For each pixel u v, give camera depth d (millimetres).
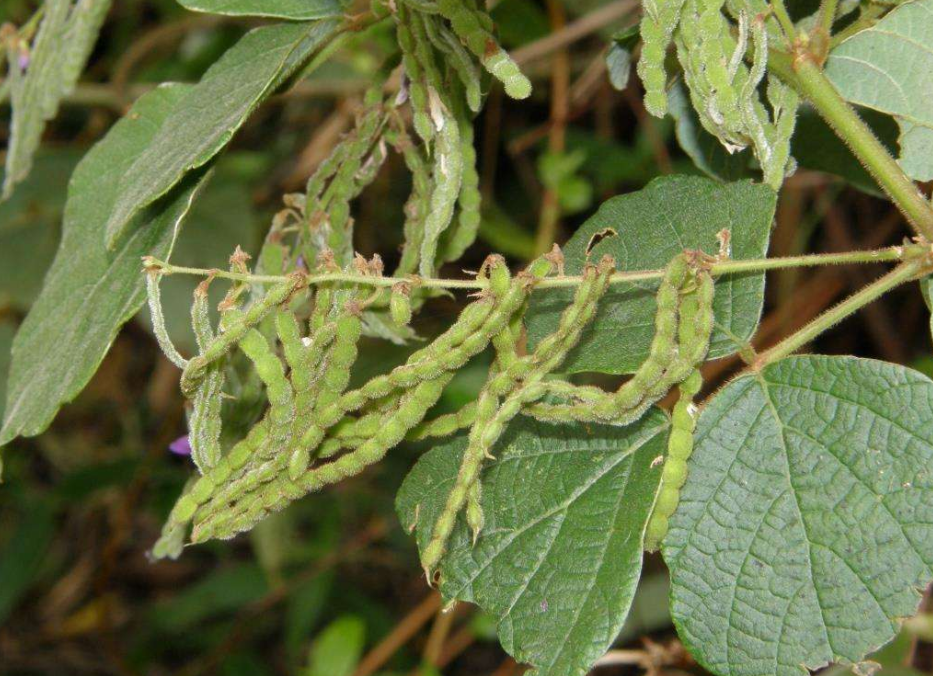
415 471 884
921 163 894
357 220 1647
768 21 873
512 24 1387
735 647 836
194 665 1850
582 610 845
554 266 846
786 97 872
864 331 1520
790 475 841
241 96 874
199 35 1739
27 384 917
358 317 840
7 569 1604
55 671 2006
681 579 842
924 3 887
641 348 859
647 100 860
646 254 879
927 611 1084
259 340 848
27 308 1453
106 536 2088
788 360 850
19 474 2010
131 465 1542
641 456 858
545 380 864
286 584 1647
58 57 1003
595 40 1495
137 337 2006
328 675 1194
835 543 834
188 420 880
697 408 849
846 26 943
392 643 1427
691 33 859
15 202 1470
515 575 857
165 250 868
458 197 926
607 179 1450
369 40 1358
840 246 1411
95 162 949
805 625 833
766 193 864
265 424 857
